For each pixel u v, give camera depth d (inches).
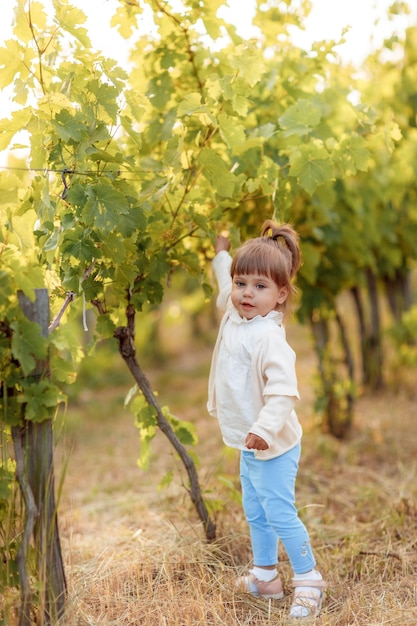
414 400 236.5
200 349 435.2
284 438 94.8
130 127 100.2
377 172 190.1
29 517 80.4
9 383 80.8
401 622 89.3
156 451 205.6
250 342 94.3
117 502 155.6
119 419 260.1
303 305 183.0
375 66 174.2
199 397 284.4
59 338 84.0
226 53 113.9
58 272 94.4
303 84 128.3
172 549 112.9
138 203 98.3
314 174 105.9
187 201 106.2
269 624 91.1
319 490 153.5
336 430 191.9
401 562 109.8
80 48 99.5
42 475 82.6
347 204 179.9
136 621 91.8
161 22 110.3
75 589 95.9
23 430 82.8
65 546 124.0
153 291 103.9
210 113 96.3
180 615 92.5
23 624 80.6
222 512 125.3
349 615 92.3
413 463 166.7
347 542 120.6
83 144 91.3
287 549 95.7
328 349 194.5
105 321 101.7
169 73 115.6
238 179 105.5
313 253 154.7
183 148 105.2
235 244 112.4
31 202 93.4
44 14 90.8
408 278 266.7
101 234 91.7
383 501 144.7
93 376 332.5
